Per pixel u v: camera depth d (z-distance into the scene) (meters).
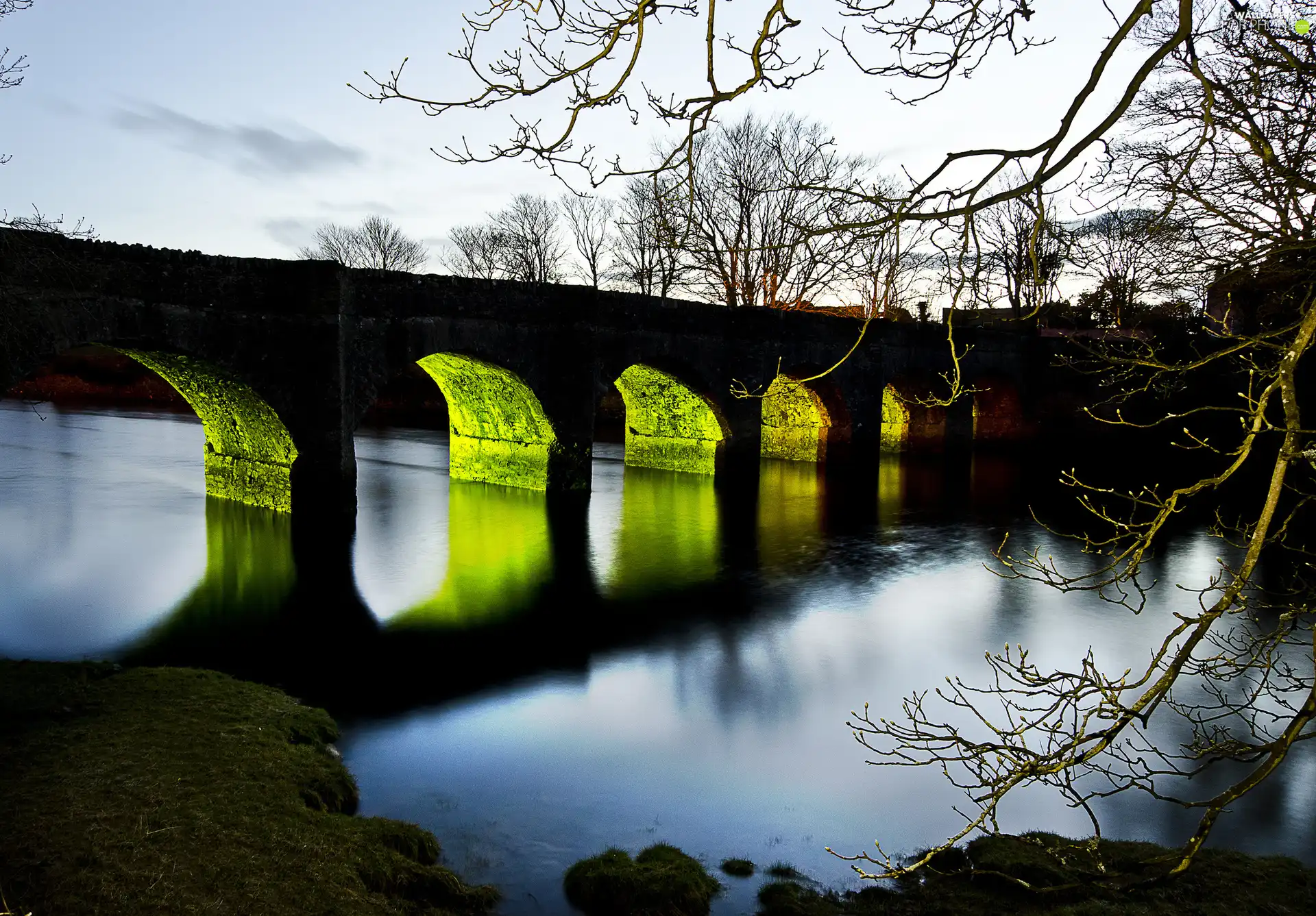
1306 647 11.42
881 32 3.86
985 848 6.42
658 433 27.92
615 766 7.95
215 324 15.87
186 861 5.57
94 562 14.77
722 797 7.43
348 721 8.73
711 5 3.61
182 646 10.76
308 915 5.23
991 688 10.20
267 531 17.22
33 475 24.14
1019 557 16.78
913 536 18.53
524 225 52.78
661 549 16.80
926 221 3.87
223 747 7.37
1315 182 5.15
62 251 13.86
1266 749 3.11
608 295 22.17
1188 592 14.47
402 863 6.01
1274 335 4.60
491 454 24.03
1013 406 35.66
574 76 3.88
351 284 17.44
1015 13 3.61
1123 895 5.68
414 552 16.03
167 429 36.53
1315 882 5.91
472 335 19.59
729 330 25.00
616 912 5.77
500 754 8.12
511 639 11.40
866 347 28.95
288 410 16.88
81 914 4.97
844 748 8.45
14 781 6.51
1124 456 33.25
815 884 6.15
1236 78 6.98
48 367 48.62
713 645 11.37
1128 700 9.91
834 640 11.70
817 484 25.67
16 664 9.16
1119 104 3.23
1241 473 27.95
